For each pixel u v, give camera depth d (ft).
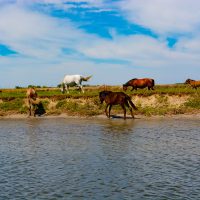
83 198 36.37
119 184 40.78
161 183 40.96
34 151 59.93
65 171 46.60
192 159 52.42
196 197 36.22
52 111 116.67
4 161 52.44
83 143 67.10
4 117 114.73
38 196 37.04
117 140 69.62
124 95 105.40
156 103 117.39
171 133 77.77
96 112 113.60
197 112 111.24
